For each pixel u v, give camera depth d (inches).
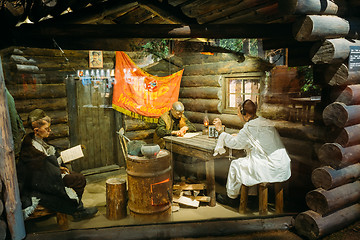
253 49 201.6
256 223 129.3
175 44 188.9
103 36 120.0
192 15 134.1
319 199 117.3
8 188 106.3
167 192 138.3
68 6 114.3
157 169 133.7
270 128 141.1
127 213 148.1
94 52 195.8
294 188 150.6
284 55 183.5
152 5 131.4
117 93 207.5
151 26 121.3
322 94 126.3
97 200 167.3
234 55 191.5
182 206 157.9
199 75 227.8
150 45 191.3
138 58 211.9
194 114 234.8
